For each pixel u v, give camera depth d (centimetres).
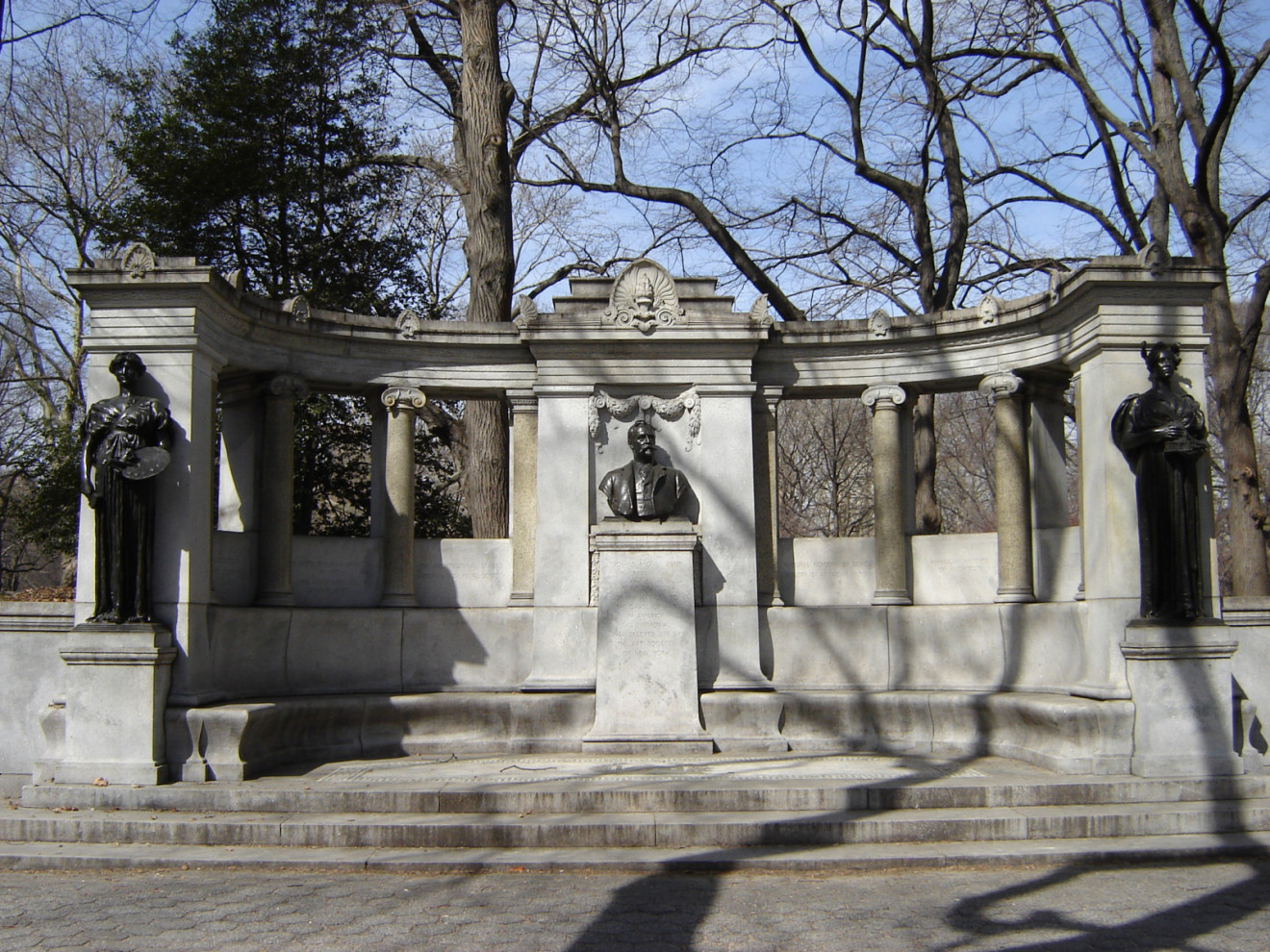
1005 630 1400
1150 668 1144
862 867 920
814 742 1366
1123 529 1202
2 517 3020
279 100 2214
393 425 1470
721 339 1450
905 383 1498
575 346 1459
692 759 1279
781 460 4225
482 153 1939
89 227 2419
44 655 1193
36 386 2845
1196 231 1858
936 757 1297
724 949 710
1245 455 1856
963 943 721
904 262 2472
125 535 1133
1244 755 1143
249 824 988
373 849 967
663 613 1347
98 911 802
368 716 1335
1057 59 2127
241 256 2217
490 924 764
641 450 1398
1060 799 1070
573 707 1355
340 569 1480
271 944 720
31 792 1072
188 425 1179
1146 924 764
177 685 1154
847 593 1525
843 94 2386
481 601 1513
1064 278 1296
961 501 4578
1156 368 1186
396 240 2378
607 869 916
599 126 2495
